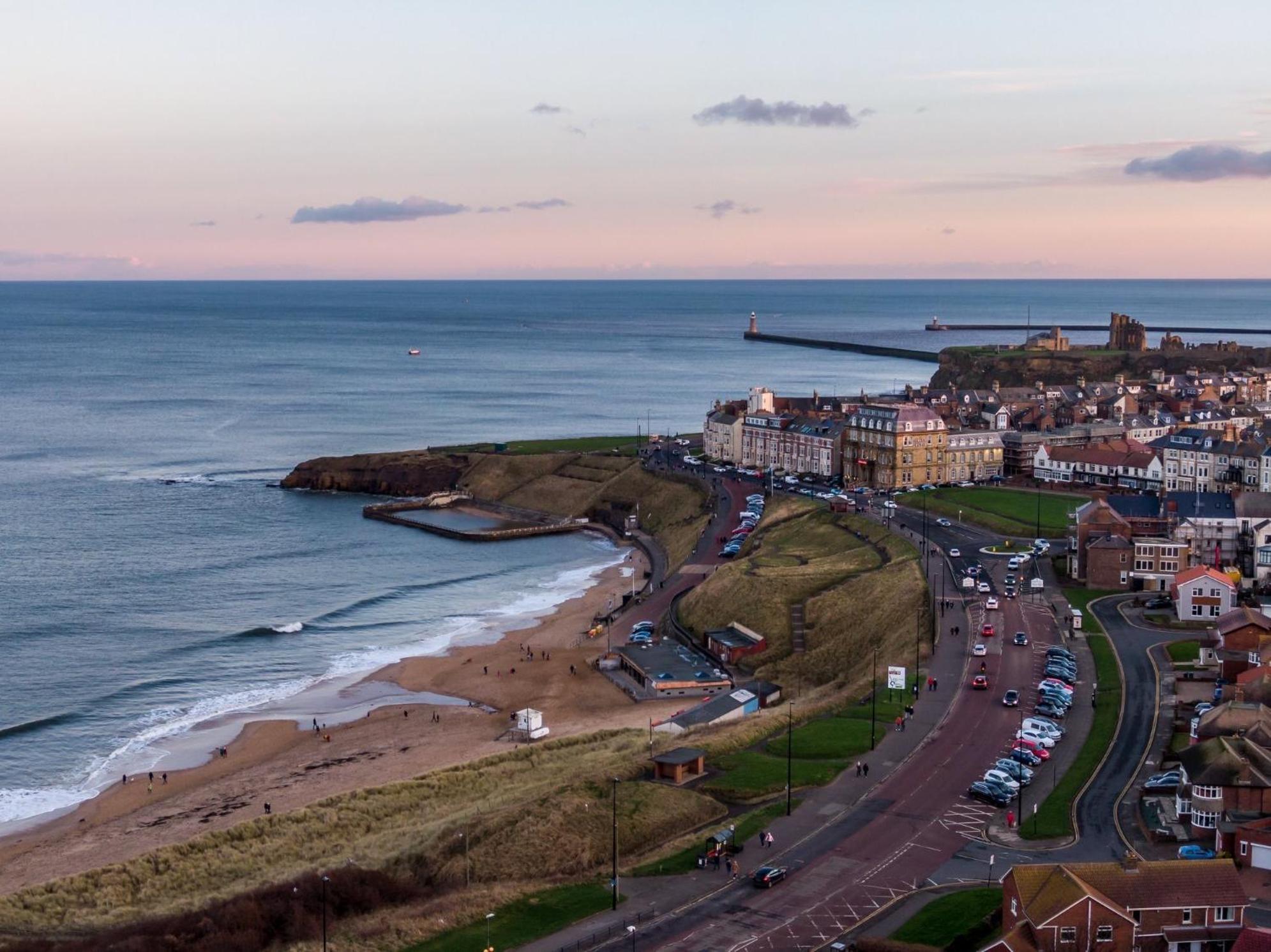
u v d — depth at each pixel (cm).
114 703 19875
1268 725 13450
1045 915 9656
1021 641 18638
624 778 14525
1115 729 15262
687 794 13988
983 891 11312
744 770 14625
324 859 13275
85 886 12950
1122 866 10194
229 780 16650
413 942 11081
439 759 17050
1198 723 14200
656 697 19588
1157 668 17438
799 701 17750
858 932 10750
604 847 12900
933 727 15625
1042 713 15838
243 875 13162
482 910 11638
